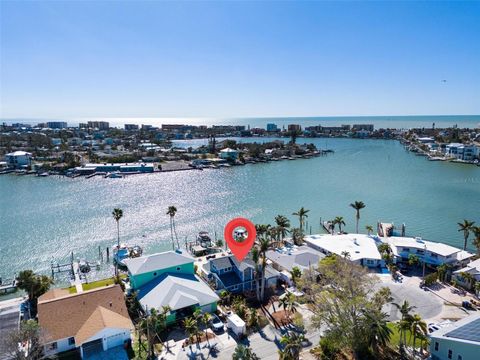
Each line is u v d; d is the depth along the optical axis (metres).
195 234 94.00
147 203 126.62
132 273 54.25
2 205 123.50
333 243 75.56
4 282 65.50
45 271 71.31
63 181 169.62
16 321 48.78
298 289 56.53
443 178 173.50
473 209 118.19
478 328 37.09
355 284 40.28
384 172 193.62
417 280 62.34
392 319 49.53
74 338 41.84
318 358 41.12
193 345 43.47
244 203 127.12
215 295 52.06
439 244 72.62
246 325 47.81
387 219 108.19
